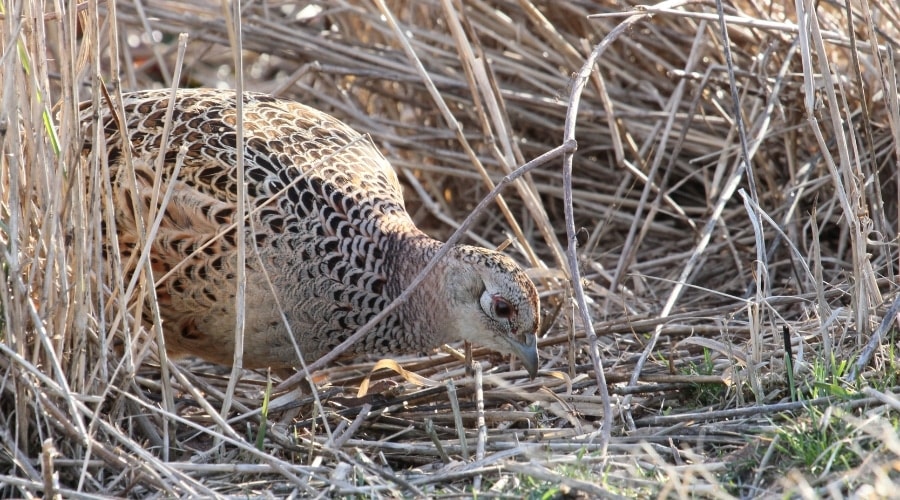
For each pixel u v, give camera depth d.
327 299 10.50
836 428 8.72
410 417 10.66
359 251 10.58
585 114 15.13
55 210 8.83
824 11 14.98
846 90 13.89
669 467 8.34
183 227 10.34
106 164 9.07
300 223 10.42
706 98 15.61
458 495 8.45
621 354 11.99
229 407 9.73
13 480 8.29
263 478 9.16
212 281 10.26
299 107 11.88
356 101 17.14
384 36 16.91
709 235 13.03
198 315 10.45
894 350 10.33
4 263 8.80
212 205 10.27
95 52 8.73
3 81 8.72
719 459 8.94
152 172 10.40
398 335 10.83
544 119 15.99
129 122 10.90
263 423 9.54
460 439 9.68
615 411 10.19
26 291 8.76
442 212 16.36
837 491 7.66
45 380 8.48
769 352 10.72
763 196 14.98
